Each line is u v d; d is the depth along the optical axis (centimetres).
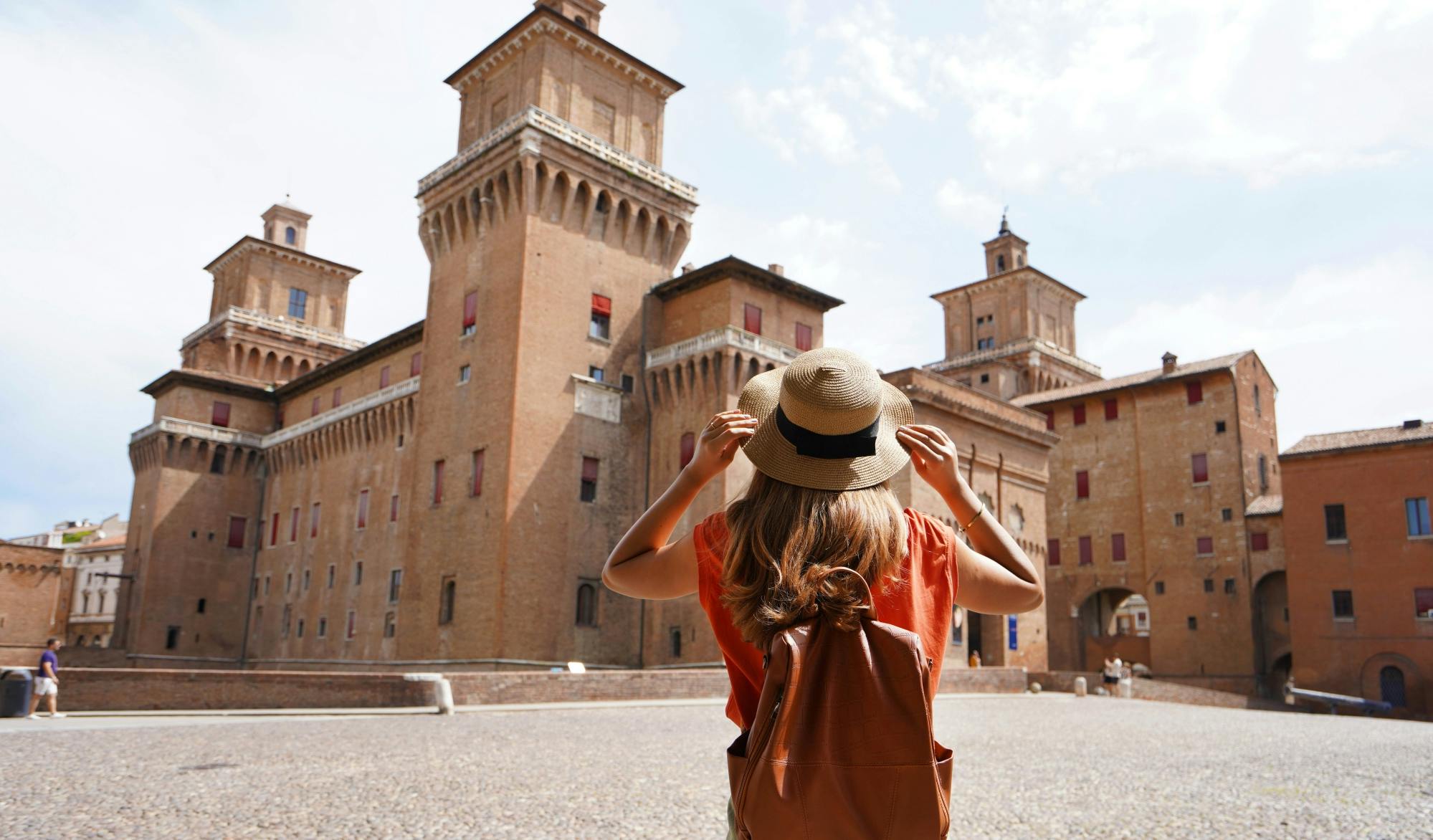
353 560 5878
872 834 194
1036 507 5644
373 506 5797
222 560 7031
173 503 6888
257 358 8025
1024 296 8494
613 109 5359
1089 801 1079
